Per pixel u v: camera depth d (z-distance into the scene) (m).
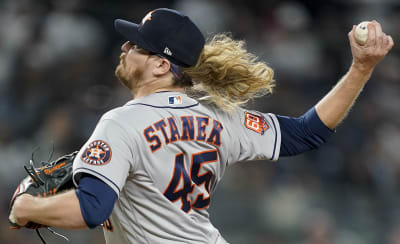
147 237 9.21
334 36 40.59
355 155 33.78
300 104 35.09
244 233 28.77
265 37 38.50
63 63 33.31
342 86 10.39
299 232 29.64
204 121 9.63
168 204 9.16
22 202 8.70
